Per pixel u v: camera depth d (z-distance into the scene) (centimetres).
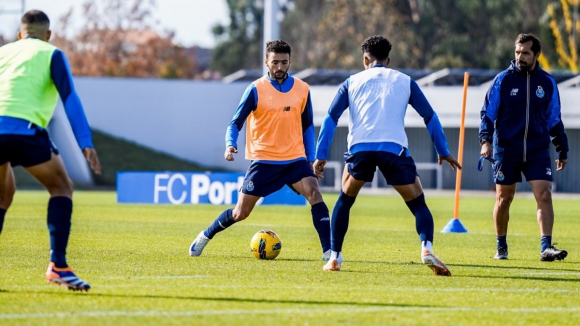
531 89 3491
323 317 2155
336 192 12244
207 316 2139
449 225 5216
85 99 14875
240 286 2634
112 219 5981
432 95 13088
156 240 4328
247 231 5028
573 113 12288
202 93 15025
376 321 2122
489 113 3519
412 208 2980
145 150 14850
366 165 2956
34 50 2420
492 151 3616
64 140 13588
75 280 2409
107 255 3534
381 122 2934
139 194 8200
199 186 8069
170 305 2283
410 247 4162
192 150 15000
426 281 2820
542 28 19825
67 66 2417
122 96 14938
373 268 3192
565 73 13025
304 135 3491
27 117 2358
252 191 3403
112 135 14938
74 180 13588
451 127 13538
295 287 2631
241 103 3359
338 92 3023
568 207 8512
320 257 3588
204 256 3553
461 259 3609
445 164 13925
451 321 2138
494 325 2102
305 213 6962
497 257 3647
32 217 6009
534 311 2291
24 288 2528
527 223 6166
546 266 3350
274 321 2094
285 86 3394
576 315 2245
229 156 3291
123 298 2380
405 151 2941
